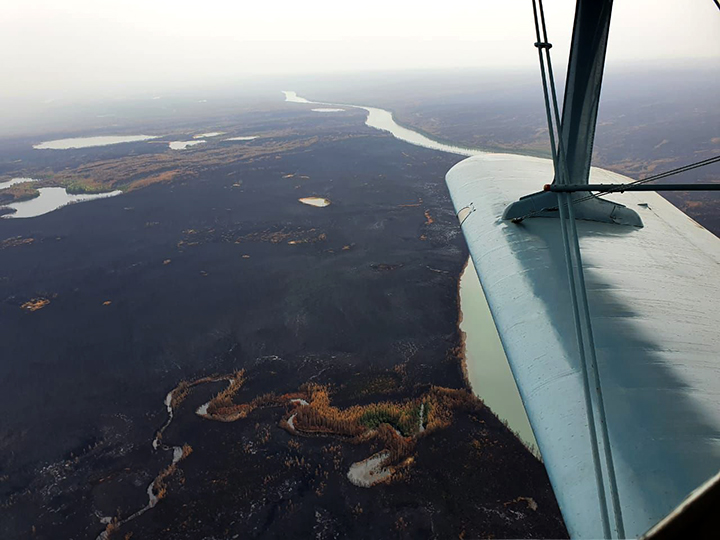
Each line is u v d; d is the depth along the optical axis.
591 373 8.42
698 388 7.95
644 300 10.39
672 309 10.18
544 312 10.32
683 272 11.93
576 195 13.84
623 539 5.40
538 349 9.48
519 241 13.25
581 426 7.59
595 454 6.07
